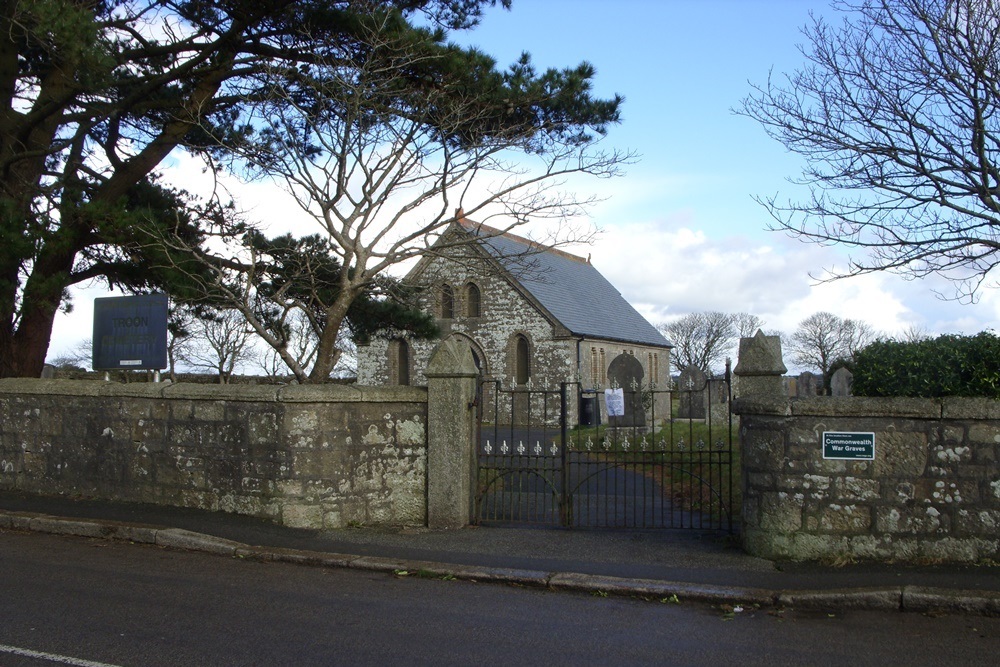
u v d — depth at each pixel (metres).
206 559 8.36
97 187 13.60
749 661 5.35
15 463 11.70
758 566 7.60
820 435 7.72
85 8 11.55
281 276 13.97
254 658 5.27
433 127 12.28
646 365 48.25
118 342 12.38
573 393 36.25
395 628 6.01
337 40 11.94
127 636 5.68
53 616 6.13
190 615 6.24
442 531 9.38
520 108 12.66
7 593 6.81
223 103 13.52
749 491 8.09
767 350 11.12
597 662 5.31
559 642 5.73
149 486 10.56
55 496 11.08
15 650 5.33
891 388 7.77
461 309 38.62
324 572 7.87
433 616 6.36
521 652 5.49
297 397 9.41
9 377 13.16
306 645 5.56
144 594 6.86
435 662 5.26
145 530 9.13
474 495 9.92
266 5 11.89
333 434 9.51
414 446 9.96
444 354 9.70
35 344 13.89
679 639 5.84
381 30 11.60
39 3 10.75
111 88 12.26
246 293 12.10
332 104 12.07
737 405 8.30
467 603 6.78
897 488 7.54
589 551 8.38
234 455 9.91
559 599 6.96
